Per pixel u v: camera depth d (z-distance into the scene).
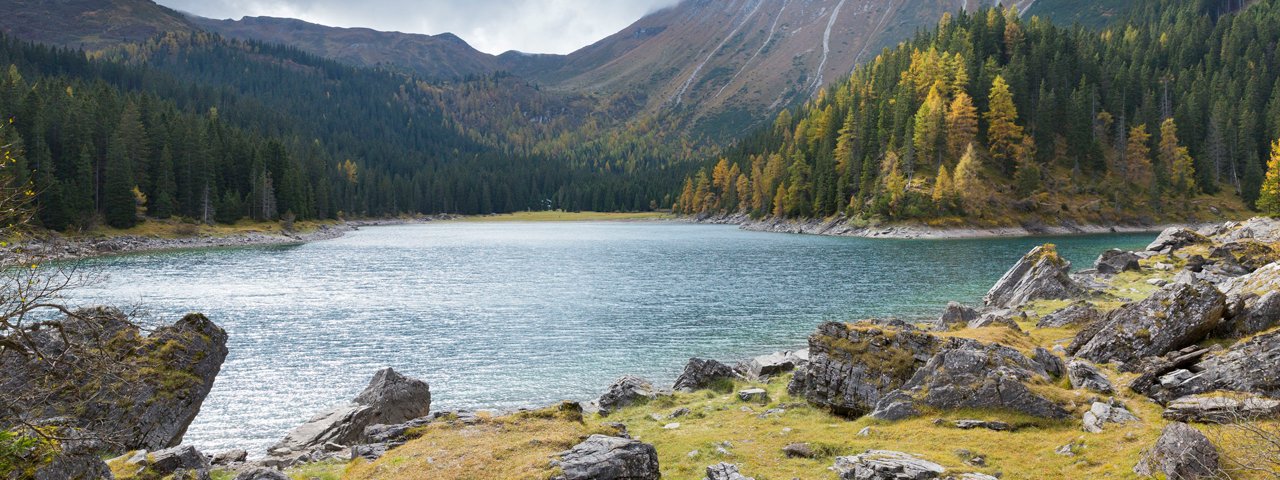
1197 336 23.19
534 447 16.64
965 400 21.36
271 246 121.44
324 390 32.72
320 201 183.62
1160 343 23.55
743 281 71.44
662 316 51.69
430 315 52.16
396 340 43.44
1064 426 19.52
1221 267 54.66
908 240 125.44
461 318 51.00
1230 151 157.25
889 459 16.88
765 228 180.62
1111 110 161.25
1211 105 164.62
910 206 135.62
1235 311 23.09
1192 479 13.61
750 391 27.22
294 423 28.25
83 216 106.12
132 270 77.81
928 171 145.62
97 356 16.59
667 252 109.69
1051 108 153.12
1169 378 20.28
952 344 24.02
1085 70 169.12
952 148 145.75
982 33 177.38
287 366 37.00
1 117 99.00
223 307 54.50
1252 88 163.75
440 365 37.50
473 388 33.31
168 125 140.38
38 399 18.22
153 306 54.00
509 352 40.41
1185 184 149.88
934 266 82.00
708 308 55.06
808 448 19.16
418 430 18.88
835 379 25.08
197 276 73.31
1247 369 18.89
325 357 38.94
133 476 15.68
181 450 17.20
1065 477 15.84
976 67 162.38
